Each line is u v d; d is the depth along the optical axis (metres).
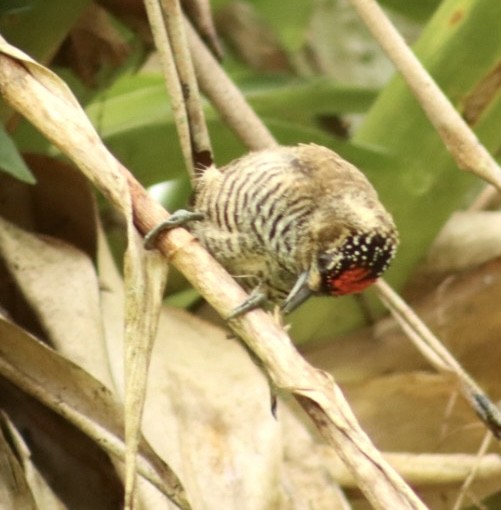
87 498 4.29
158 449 4.29
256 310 4.21
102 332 4.30
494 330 4.40
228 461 4.29
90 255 4.34
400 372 4.39
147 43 4.38
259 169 4.30
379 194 4.40
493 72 4.39
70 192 4.34
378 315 4.40
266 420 4.30
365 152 4.39
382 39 4.30
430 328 4.41
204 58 4.34
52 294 4.31
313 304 4.39
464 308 4.41
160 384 4.31
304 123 4.45
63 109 4.22
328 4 4.69
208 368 4.32
